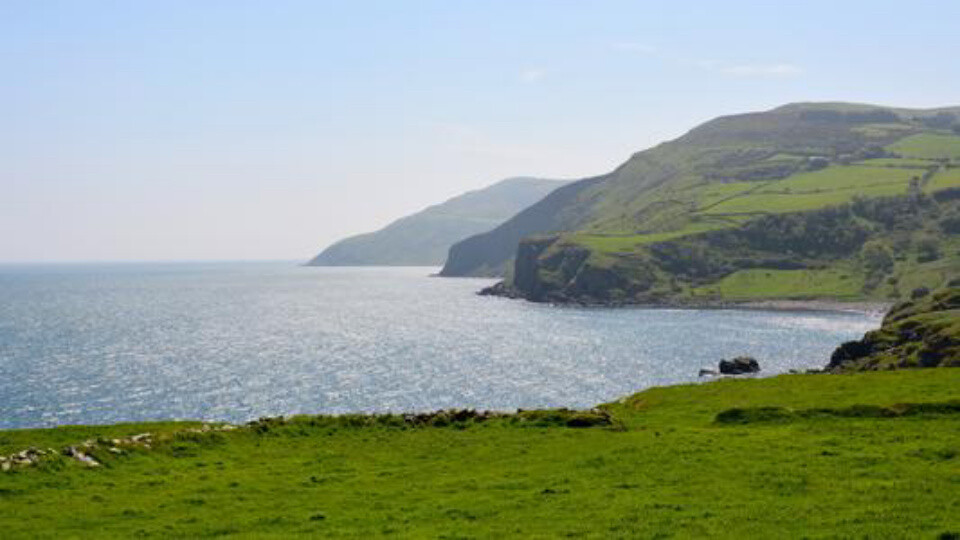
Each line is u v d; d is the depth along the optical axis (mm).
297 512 31391
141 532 29031
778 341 197125
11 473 36656
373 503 32438
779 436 40750
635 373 144125
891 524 24969
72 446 40656
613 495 31391
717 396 61406
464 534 27062
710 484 31953
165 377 139375
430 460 41625
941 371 60500
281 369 150250
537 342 198250
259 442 47031
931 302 164000
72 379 136500
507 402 115062
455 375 141875
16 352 174500
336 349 184375
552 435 46312
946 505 26672
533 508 30156
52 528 29703
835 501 28125
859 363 124438
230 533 28875
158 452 43156
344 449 45188
